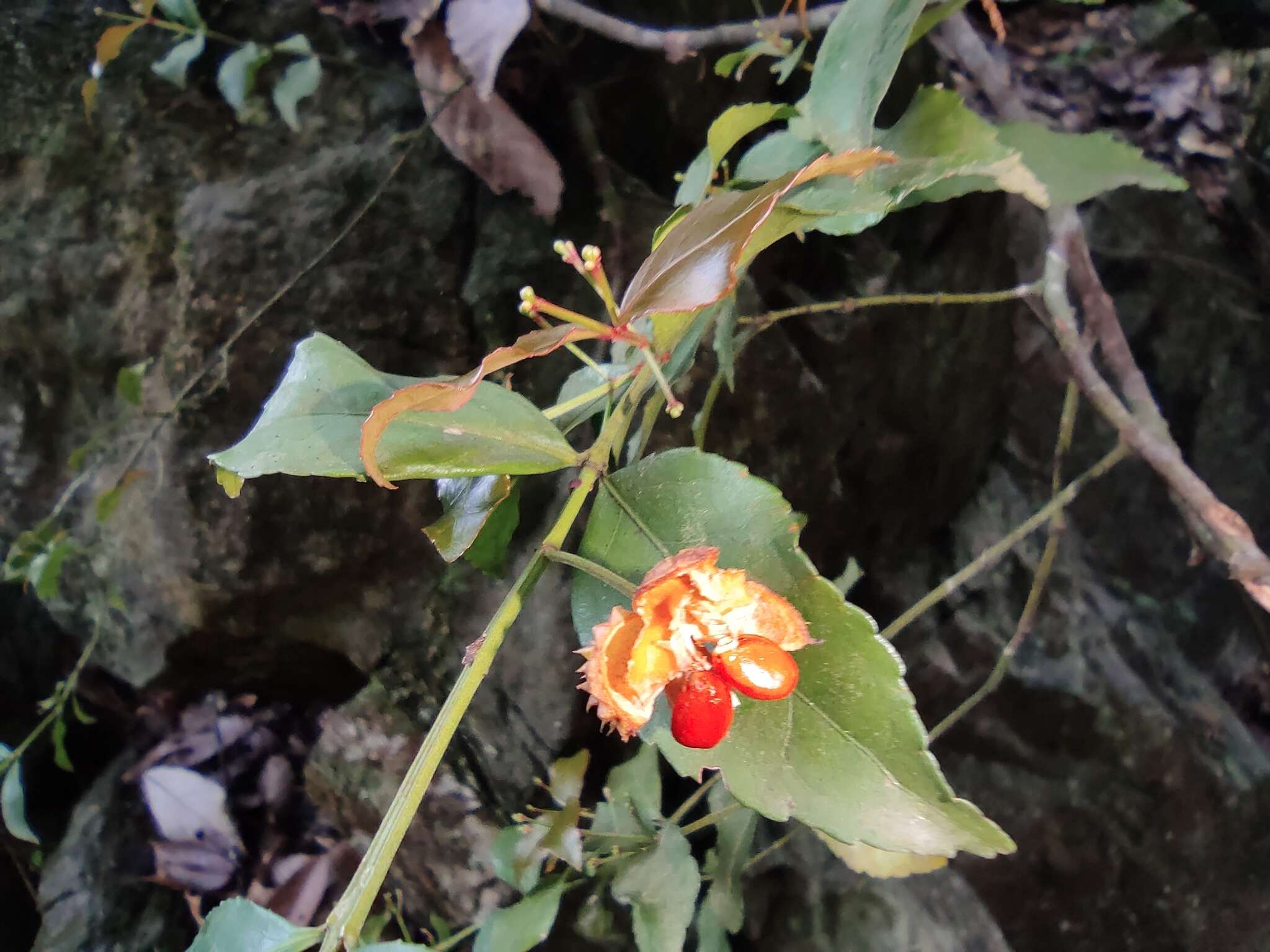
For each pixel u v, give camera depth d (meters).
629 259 0.22
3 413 0.23
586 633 0.10
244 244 0.21
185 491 0.22
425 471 0.10
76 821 0.27
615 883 0.17
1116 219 0.35
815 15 0.19
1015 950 0.29
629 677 0.09
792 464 0.25
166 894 0.26
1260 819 0.29
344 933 0.08
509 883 0.18
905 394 0.28
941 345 0.29
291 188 0.22
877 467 0.29
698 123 0.25
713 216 0.09
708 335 0.20
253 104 0.22
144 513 0.23
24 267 0.22
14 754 0.23
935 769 0.09
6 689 0.28
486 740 0.24
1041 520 0.19
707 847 0.26
